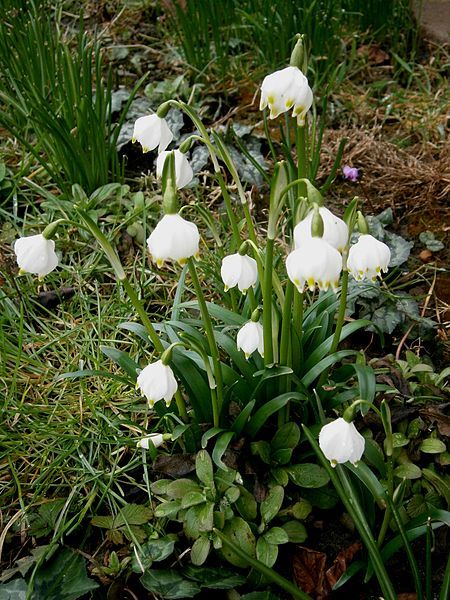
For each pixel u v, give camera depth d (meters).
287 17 0.79
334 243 0.33
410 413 0.45
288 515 0.42
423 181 0.68
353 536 0.42
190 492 0.41
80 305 0.57
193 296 0.58
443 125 0.75
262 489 0.42
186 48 0.83
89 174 0.65
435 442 0.44
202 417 0.44
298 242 0.32
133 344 0.54
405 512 0.41
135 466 0.45
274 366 0.40
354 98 0.80
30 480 0.46
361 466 0.38
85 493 0.45
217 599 0.40
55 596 0.39
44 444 0.47
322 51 0.81
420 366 0.49
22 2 0.85
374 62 0.87
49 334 0.54
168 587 0.39
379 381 0.47
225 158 0.41
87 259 0.61
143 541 0.42
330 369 0.50
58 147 0.65
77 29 0.93
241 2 0.87
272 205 0.35
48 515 0.43
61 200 0.64
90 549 0.42
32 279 0.58
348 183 0.70
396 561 0.41
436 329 0.56
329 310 0.45
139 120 0.40
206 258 0.60
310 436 0.38
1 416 0.48
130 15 0.96
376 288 0.56
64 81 0.69
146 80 0.84
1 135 0.73
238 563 0.39
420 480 0.43
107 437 0.47
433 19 0.91
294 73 0.35
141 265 0.61
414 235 0.64
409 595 0.40
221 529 0.40
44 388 0.51
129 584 0.40
